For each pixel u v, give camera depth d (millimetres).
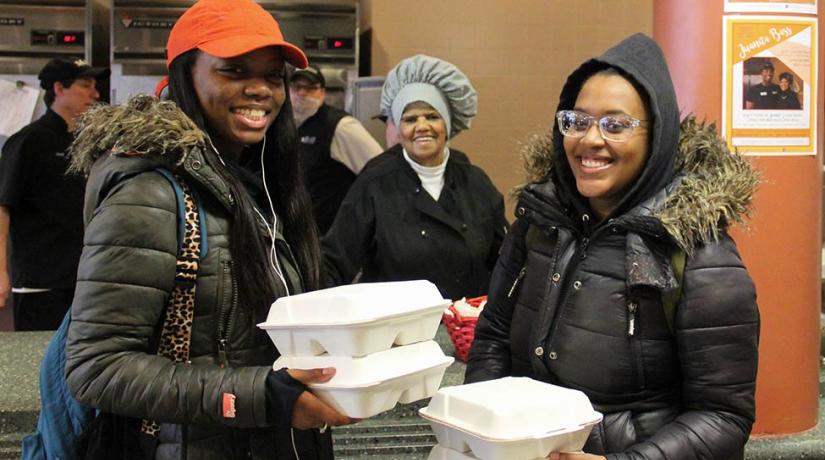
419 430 2330
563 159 1707
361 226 3018
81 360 1344
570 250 1684
